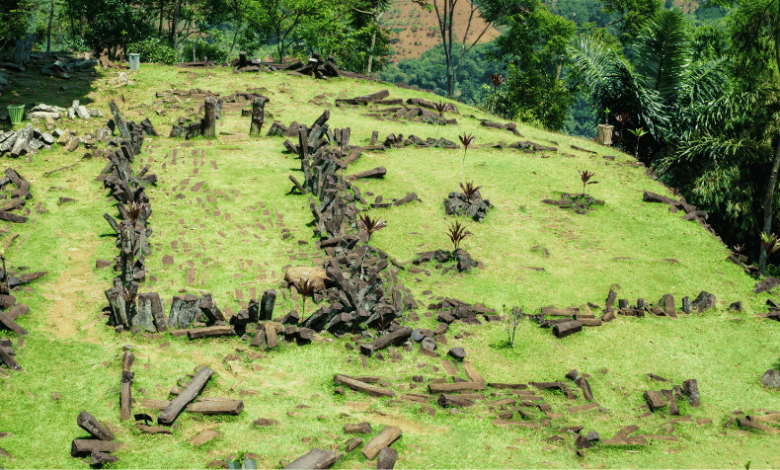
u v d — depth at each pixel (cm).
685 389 1309
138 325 1291
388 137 2558
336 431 1054
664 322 1606
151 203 1850
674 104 3044
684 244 2017
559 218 2141
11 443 947
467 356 1392
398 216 2020
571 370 1345
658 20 2942
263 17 4988
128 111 2589
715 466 1079
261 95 2917
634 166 2689
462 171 2397
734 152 2633
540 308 1625
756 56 3186
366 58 5756
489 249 1900
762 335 1572
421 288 1662
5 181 1856
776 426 1217
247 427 1044
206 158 2192
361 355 1322
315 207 1817
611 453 1090
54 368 1150
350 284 1457
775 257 2877
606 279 1786
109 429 1002
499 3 5009
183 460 955
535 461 1041
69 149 2161
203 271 1546
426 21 16050
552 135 3092
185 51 5469
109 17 3788
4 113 2312
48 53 3222
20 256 1536
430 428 1102
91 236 1670
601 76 3175
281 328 1336
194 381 1126
